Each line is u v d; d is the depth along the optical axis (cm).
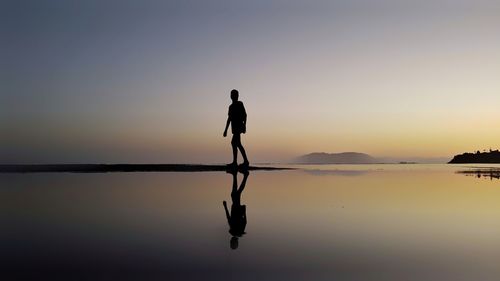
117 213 519
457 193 757
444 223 462
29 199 642
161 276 281
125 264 307
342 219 484
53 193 722
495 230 426
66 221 464
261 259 321
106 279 275
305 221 472
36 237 389
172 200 639
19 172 1358
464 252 342
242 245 363
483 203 621
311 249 351
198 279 276
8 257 323
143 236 395
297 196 698
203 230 423
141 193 730
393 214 520
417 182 1014
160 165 1580
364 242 375
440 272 292
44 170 1402
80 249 347
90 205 585
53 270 292
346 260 319
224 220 476
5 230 419
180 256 328
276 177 1155
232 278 279
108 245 360
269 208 566
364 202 628
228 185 887
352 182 1001
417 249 352
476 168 2041
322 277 282
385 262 315
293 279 278
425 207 580
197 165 1639
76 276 280
